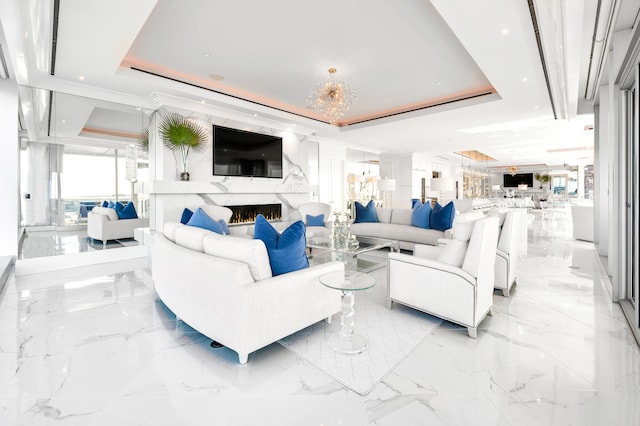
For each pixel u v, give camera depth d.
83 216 4.66
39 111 4.32
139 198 5.24
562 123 6.65
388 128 7.07
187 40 3.55
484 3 2.55
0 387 1.70
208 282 2.11
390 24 3.20
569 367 1.92
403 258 2.74
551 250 5.54
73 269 4.31
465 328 2.48
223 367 1.92
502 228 3.26
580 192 16.61
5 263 3.76
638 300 2.37
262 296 1.99
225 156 5.92
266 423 1.46
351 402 1.61
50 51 3.42
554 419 1.47
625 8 2.66
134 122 5.14
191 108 5.35
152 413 1.52
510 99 4.96
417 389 1.71
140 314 2.73
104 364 1.94
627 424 1.44
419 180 11.77
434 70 4.36
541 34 2.99
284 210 7.07
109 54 3.51
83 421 1.46
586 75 4.72
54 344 2.19
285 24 3.20
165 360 2.00
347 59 4.02
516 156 12.95
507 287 3.15
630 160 3.00
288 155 7.16
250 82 4.84
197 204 5.54
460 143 9.27
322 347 2.18
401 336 2.35
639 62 2.56
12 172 4.04
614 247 3.04
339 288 2.09
